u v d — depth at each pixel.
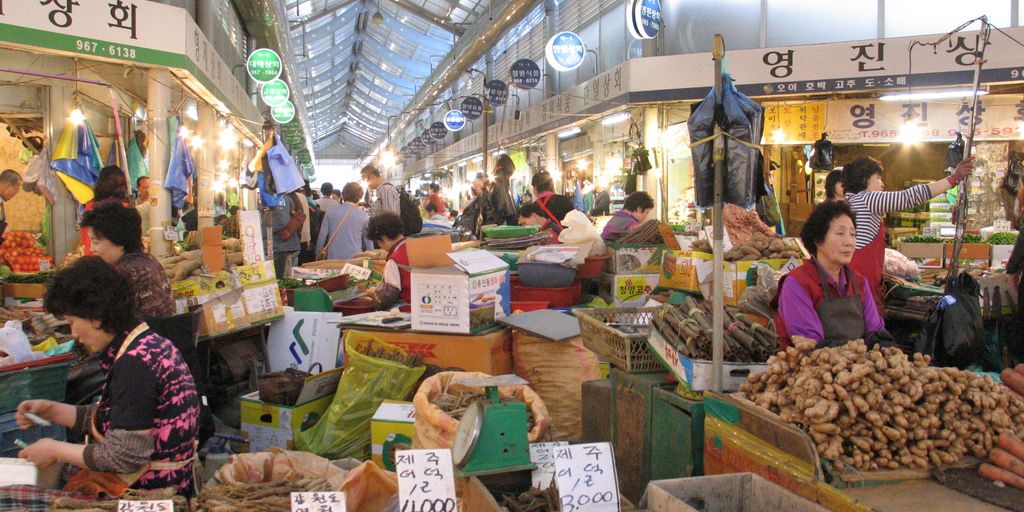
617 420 3.62
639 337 3.49
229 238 8.49
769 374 2.66
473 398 3.49
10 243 8.20
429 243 4.88
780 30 12.34
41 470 2.66
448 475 2.25
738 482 2.39
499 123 22.38
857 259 4.41
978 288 4.14
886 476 2.30
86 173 7.93
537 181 7.70
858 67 11.05
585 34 17.23
